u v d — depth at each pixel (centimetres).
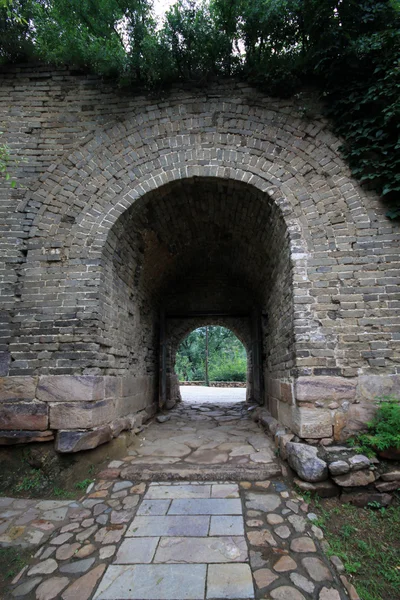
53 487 365
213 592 217
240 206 520
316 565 243
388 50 419
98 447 407
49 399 394
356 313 401
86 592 221
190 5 449
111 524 296
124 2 431
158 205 515
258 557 250
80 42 460
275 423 504
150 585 224
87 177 469
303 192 441
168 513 308
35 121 491
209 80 490
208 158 464
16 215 457
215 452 446
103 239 446
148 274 670
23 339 413
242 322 1040
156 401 770
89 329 413
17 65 511
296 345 399
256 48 473
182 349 2853
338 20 437
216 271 884
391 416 356
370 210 425
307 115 462
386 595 225
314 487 333
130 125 482
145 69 470
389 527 298
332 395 383
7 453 392
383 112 416
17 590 227
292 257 422
